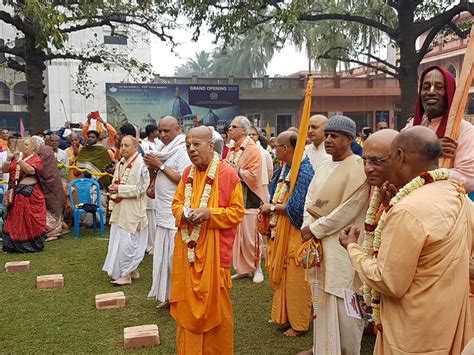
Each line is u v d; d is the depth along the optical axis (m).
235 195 3.91
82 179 9.54
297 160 4.50
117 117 27.19
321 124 4.82
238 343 4.59
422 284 2.25
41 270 7.09
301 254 3.91
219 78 29.52
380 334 2.54
